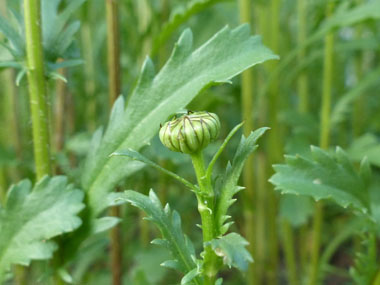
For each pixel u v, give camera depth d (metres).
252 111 0.23
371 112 0.36
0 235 0.14
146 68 0.14
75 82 0.31
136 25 0.27
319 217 0.24
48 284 0.16
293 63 0.31
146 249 0.28
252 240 0.25
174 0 0.30
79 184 0.15
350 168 0.14
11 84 0.26
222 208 0.11
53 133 0.25
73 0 0.16
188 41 0.13
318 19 0.25
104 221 0.14
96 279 0.29
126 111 0.14
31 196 0.14
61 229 0.14
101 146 0.14
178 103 0.13
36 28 0.14
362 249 0.30
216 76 0.13
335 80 0.33
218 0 0.17
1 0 0.24
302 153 0.23
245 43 0.13
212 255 0.11
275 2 0.25
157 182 0.25
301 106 0.28
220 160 0.30
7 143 0.31
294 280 0.28
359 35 0.29
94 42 0.31
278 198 0.29
